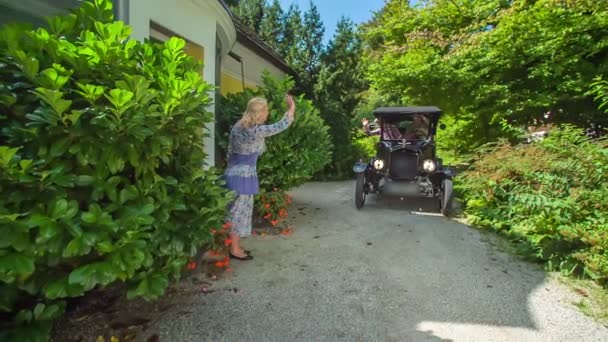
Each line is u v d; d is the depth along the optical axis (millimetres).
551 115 7785
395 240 4387
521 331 2398
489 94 7715
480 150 6098
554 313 2627
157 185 1979
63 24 2084
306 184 9586
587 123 7574
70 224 1504
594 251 3070
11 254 1399
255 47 9773
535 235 3947
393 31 9961
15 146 1622
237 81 9289
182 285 2916
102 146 1699
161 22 3838
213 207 2289
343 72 15898
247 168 3381
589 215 3613
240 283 3029
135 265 1704
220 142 4590
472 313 2619
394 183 5949
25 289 1574
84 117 1682
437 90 8688
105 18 2332
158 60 2449
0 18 2689
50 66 1837
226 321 2436
